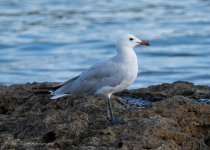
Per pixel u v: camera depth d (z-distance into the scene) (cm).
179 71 2862
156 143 1020
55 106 1297
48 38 3816
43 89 1253
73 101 1306
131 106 1326
